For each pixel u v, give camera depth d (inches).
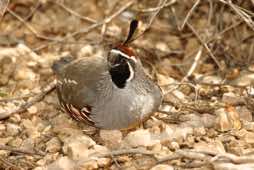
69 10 554.9
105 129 418.9
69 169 386.6
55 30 600.7
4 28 604.4
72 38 582.9
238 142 401.1
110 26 591.5
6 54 540.7
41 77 518.0
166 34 588.7
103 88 405.7
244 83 486.9
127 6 556.7
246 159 358.3
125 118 402.9
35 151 413.4
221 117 422.0
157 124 426.9
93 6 634.2
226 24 556.7
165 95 461.7
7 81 510.9
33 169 391.2
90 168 384.5
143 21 561.3
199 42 558.6
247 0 518.3
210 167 368.5
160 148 401.4
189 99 473.1
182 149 391.9
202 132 416.8
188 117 436.8
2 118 449.4
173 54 561.9
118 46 404.8
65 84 437.4
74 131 430.3
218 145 394.6
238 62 525.3
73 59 478.0
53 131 435.8
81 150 399.2
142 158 393.1
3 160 397.7
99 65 422.6
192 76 509.0
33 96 476.7
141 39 582.2
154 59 540.1
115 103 400.2
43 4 621.9
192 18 585.9
